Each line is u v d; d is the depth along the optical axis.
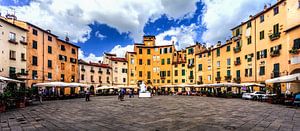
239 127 8.36
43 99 28.45
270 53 30.86
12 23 31.19
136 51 66.25
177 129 8.09
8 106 16.56
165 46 64.56
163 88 62.81
